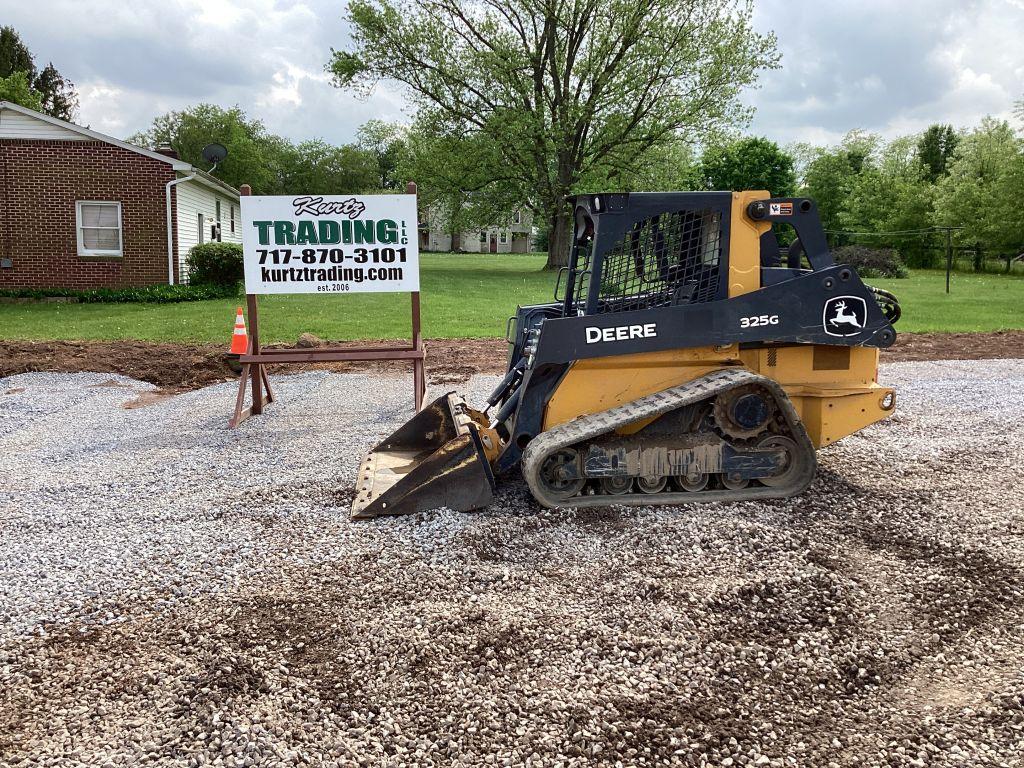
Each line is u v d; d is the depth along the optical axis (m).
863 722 2.87
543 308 6.11
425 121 34.28
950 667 3.22
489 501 5.01
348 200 8.02
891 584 3.93
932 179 65.31
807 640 3.41
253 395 8.34
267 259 8.05
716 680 3.12
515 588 3.92
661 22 29.88
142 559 4.28
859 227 53.34
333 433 7.39
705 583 3.94
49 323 15.02
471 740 2.77
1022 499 5.15
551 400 5.14
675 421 5.09
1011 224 40.50
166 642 3.43
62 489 5.61
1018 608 3.69
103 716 2.91
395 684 3.10
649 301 5.09
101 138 19.47
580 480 5.03
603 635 3.45
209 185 23.48
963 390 9.12
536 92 33.00
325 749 2.72
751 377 4.81
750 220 4.99
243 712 2.92
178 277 20.70
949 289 27.11
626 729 2.82
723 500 5.04
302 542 4.51
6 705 2.98
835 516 4.82
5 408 8.59
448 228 38.31
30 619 3.63
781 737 2.78
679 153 34.25
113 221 20.12
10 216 19.53
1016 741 2.74
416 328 8.31
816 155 67.88
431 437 6.15
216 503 5.23
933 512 4.90
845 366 5.30
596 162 33.00
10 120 19.11
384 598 3.82
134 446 6.96
